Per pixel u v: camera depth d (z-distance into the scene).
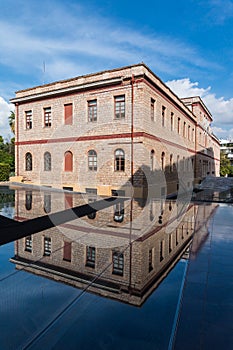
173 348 1.80
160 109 15.27
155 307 2.34
